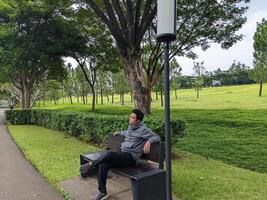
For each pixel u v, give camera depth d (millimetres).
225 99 40438
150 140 5406
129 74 11336
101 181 5184
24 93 27234
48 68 23031
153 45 18281
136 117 5609
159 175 4699
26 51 18453
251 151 12047
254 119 19109
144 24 11078
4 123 22828
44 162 8109
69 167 7500
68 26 20641
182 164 8023
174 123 8500
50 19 18984
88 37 22406
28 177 6859
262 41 33188
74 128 13289
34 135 14281
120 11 11109
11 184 6367
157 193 4660
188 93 63969
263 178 7016
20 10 17609
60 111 16672
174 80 45875
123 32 11156
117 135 6551
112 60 24188
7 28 18594
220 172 7297
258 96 40344
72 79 48625
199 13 17188
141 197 4523
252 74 38875
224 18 17266
